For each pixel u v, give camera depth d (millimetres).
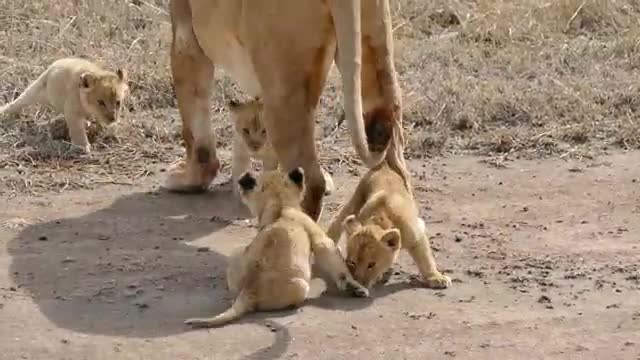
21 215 12461
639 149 14562
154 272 10930
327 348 9391
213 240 11820
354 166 14070
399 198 10633
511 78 16984
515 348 9461
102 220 12352
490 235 11914
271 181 10391
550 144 14641
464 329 9750
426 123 15375
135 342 9523
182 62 12555
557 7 19219
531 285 10672
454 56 17766
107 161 14188
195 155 13023
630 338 9633
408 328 9742
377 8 10383
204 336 9578
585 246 11609
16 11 18547
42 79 14859
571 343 9547
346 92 9742
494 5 19312
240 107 12570
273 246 9953
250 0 10180
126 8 18938
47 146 14406
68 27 18078
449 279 10594
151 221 12336
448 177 13688
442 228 12102
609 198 12977
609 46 17969
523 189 13281
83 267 11047
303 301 10047
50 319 9969
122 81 14820
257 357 9234
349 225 10422
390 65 10594
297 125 10336
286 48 10133
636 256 11344
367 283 10281
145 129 15031
